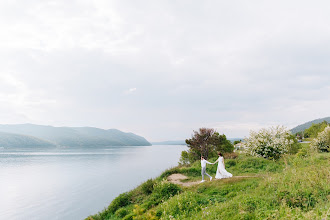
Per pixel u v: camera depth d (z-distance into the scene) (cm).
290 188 759
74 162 11794
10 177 6806
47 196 4169
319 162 1334
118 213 1311
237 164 2034
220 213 688
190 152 3152
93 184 5156
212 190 1197
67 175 7031
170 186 1368
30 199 3956
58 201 3694
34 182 5869
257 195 792
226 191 1128
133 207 1379
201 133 2989
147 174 6112
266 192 820
